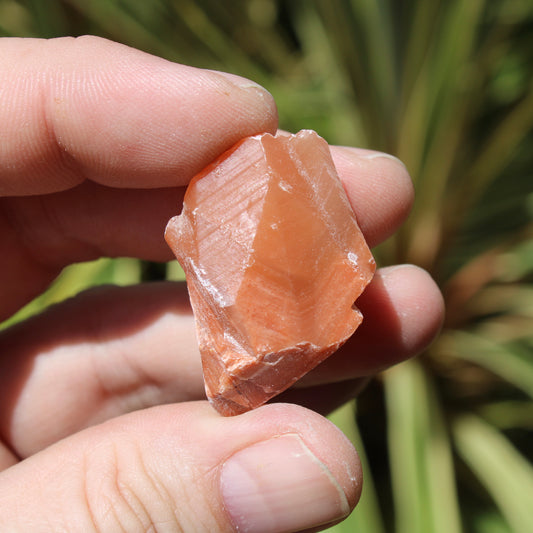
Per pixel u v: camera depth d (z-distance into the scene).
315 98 0.25
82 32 0.23
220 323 0.14
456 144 0.21
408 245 0.21
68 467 0.14
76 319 0.17
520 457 0.20
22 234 0.17
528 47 0.25
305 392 0.18
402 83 0.20
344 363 0.17
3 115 0.15
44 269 0.18
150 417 0.15
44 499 0.14
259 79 0.23
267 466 0.13
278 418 0.14
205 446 0.14
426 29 0.20
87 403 0.17
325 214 0.14
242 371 0.14
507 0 0.23
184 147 0.15
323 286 0.14
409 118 0.20
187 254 0.14
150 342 0.17
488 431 0.21
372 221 0.16
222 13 0.25
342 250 0.14
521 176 0.24
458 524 0.18
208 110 0.15
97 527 0.13
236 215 0.14
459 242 0.24
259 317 0.14
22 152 0.15
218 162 0.14
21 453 0.17
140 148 0.15
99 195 0.17
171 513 0.14
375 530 0.19
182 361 0.17
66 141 0.15
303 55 0.27
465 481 0.21
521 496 0.19
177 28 0.23
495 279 0.22
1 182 0.16
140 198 0.17
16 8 0.22
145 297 0.17
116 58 0.15
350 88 0.21
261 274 0.14
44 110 0.15
